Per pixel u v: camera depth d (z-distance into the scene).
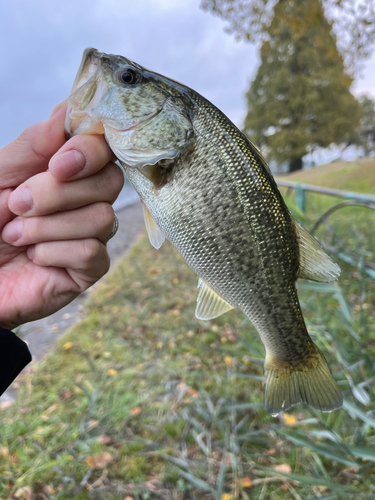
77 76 0.19
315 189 0.80
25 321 0.19
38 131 0.17
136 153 0.19
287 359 0.24
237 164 0.21
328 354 0.39
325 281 0.23
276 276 0.22
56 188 0.16
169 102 0.20
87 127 0.18
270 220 0.21
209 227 0.20
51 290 0.19
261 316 0.23
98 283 0.77
